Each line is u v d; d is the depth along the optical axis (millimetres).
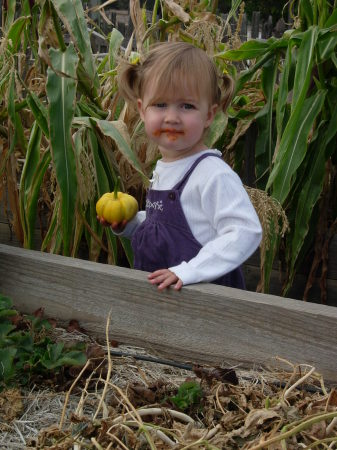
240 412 1765
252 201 2846
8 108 2977
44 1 2854
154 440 1606
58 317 2324
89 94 3238
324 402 1750
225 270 2111
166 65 2215
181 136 2258
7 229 3811
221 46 3635
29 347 1989
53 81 2771
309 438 1591
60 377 1946
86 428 1640
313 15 3199
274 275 3400
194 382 1860
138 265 2463
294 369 1858
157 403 1844
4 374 1849
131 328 2186
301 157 2936
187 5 3438
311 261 3324
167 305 2111
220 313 2033
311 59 2857
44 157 3059
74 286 2279
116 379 1980
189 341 2088
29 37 3465
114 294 2203
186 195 2283
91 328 2258
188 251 2287
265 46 3240
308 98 3057
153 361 2092
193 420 1726
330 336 1891
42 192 3574
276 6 11898
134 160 2725
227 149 3400
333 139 3100
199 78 2225
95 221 3115
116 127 2848
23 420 1791
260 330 1982
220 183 2221
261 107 3414
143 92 2307
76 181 2742
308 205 3053
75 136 2971
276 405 1703
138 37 3260
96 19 8867
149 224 2385
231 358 2033
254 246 2162
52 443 1633
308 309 1924
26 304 2389
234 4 3572
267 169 3232
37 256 2381
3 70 3070
